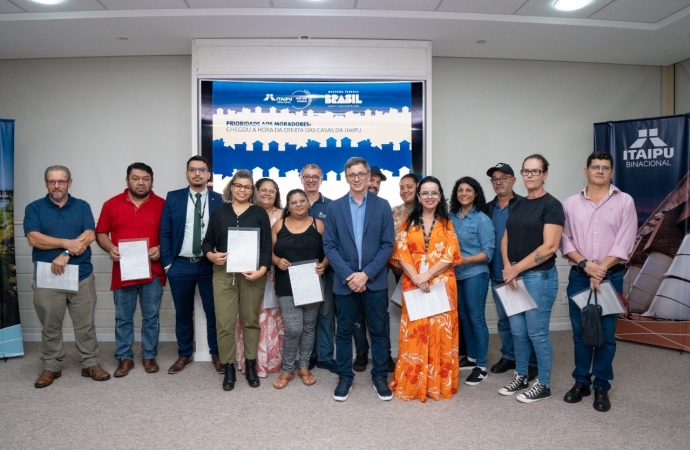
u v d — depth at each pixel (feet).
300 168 13.60
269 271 11.19
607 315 9.33
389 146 13.75
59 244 10.53
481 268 10.89
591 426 8.54
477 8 12.17
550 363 9.68
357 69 13.76
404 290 9.86
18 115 15.24
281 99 13.61
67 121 15.26
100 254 15.12
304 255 10.27
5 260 13.00
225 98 13.51
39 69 15.21
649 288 14.11
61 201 10.87
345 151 13.69
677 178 13.82
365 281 9.34
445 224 9.68
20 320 14.33
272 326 11.36
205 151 13.44
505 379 11.05
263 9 12.00
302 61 13.67
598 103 16.52
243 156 13.51
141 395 10.07
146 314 11.57
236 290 10.49
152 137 15.34
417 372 9.66
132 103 15.31
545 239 9.23
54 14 12.09
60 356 11.00
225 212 10.41
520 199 9.97
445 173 15.97
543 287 9.43
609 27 13.08
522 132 16.20
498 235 11.23
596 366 9.53
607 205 9.29
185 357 11.77
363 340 11.55
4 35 13.23
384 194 13.75
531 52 15.28
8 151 13.10
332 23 12.60
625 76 16.63
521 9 12.25
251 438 8.12
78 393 10.19
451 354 9.91
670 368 11.87
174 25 12.64
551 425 8.57
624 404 9.53
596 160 9.24
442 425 8.59
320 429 8.44
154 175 15.35
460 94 15.94
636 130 14.55
